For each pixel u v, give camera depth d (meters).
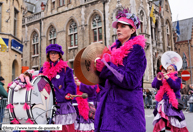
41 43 28.31
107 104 2.43
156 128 5.79
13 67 17.67
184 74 17.11
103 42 22.88
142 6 22.48
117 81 2.25
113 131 2.29
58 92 4.43
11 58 16.44
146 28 22.83
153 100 18.69
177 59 8.29
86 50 2.31
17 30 18.22
